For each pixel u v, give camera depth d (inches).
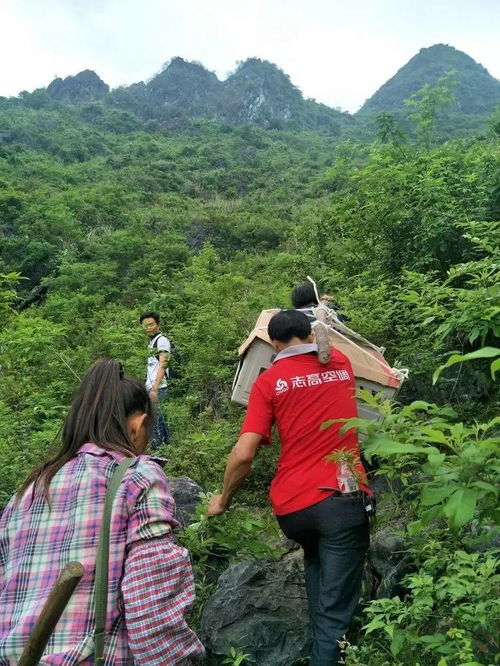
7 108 4579.2
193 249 1230.9
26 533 72.6
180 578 69.9
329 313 156.9
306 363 121.2
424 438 69.7
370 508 116.4
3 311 277.7
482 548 122.0
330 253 391.5
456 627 100.8
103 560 68.4
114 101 6446.9
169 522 71.6
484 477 67.3
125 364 283.1
